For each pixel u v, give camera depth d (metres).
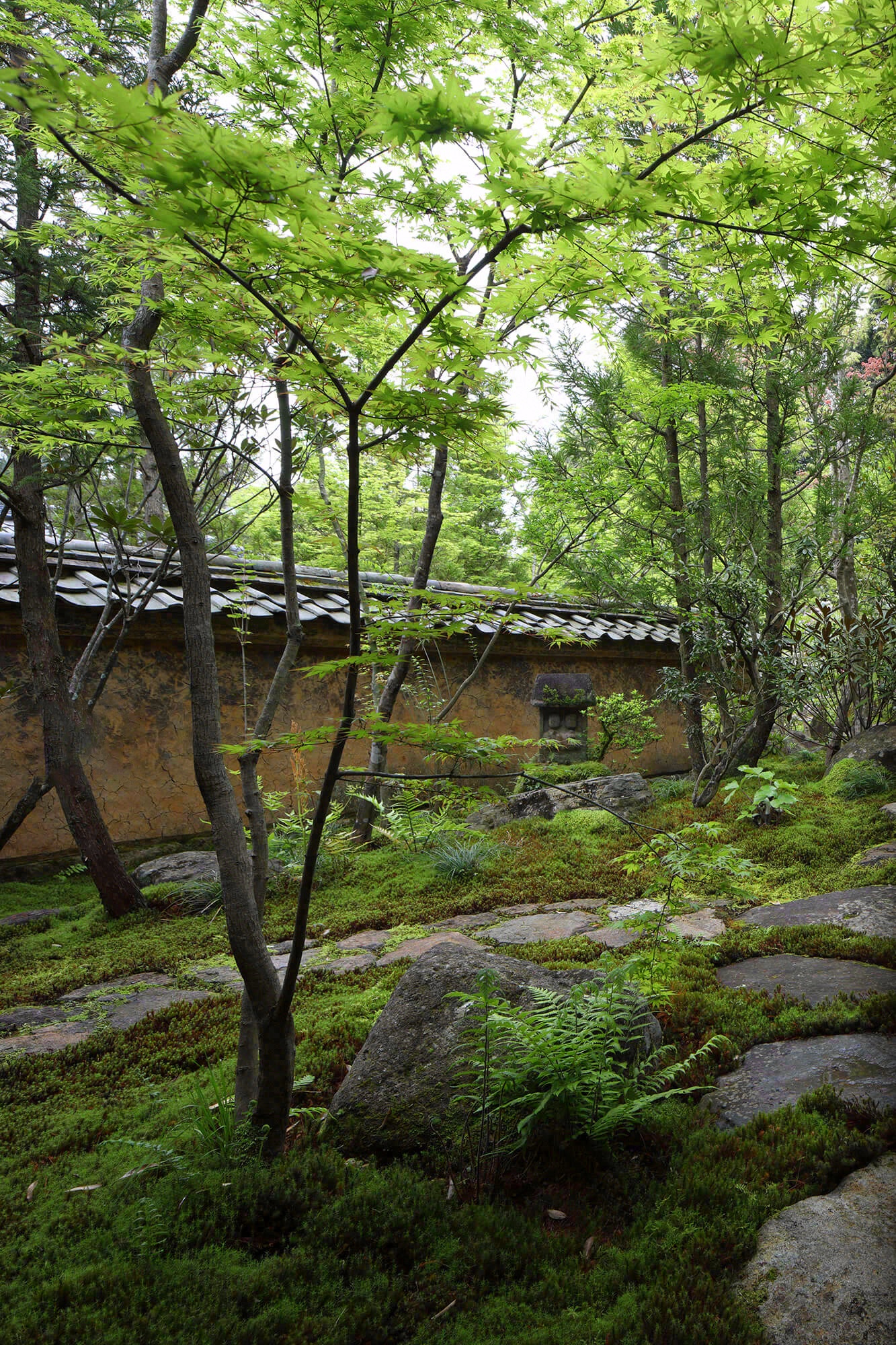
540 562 10.62
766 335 2.87
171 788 8.01
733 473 8.95
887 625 8.79
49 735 6.12
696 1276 2.02
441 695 10.20
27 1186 2.61
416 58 4.04
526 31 4.76
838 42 1.81
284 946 5.30
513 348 2.41
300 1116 2.98
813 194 2.04
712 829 3.43
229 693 8.40
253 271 2.22
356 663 2.11
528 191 1.82
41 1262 2.15
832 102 2.08
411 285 1.94
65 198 5.68
